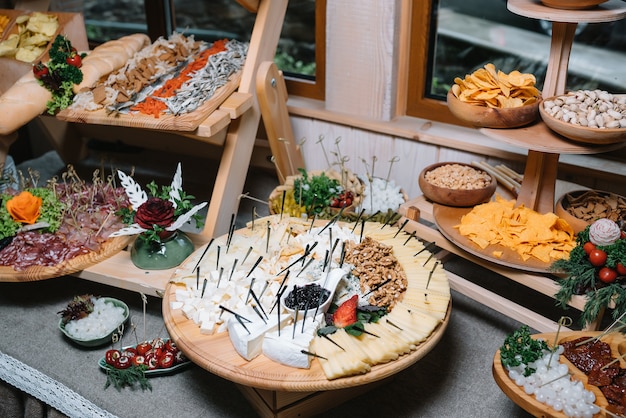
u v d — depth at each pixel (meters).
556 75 1.43
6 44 1.91
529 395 1.14
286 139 1.89
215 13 2.23
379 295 1.29
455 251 1.50
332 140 2.03
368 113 1.95
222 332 1.24
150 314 1.60
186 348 1.20
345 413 1.34
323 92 2.07
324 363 1.13
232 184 1.76
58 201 1.64
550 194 1.48
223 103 1.68
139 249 1.53
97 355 1.48
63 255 1.54
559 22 1.37
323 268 1.32
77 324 1.51
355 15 1.83
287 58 2.15
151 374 1.42
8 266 1.53
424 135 1.83
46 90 1.72
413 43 1.86
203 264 1.40
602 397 1.15
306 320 1.21
